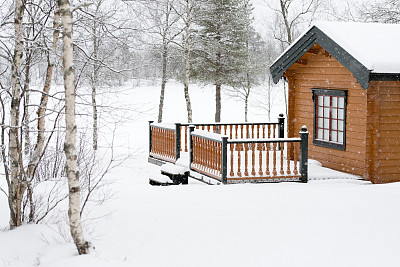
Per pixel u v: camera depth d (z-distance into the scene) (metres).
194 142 12.51
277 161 13.62
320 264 5.38
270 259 5.59
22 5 7.22
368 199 8.76
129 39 8.73
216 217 7.52
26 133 7.79
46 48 7.38
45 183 10.23
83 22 8.34
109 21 8.56
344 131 12.63
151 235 6.70
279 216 7.50
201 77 29.14
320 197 9.01
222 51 28.16
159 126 14.89
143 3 8.66
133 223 7.32
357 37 11.80
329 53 12.13
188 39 23.02
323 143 13.51
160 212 7.93
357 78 11.03
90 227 7.15
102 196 9.26
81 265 5.56
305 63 14.21
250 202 8.58
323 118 13.61
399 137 11.89
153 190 9.99
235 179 10.94
